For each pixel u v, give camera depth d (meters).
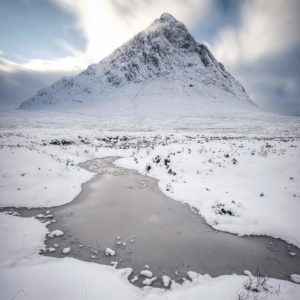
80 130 47.78
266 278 5.97
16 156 15.66
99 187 13.41
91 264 6.25
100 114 123.50
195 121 84.62
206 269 6.29
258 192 11.82
